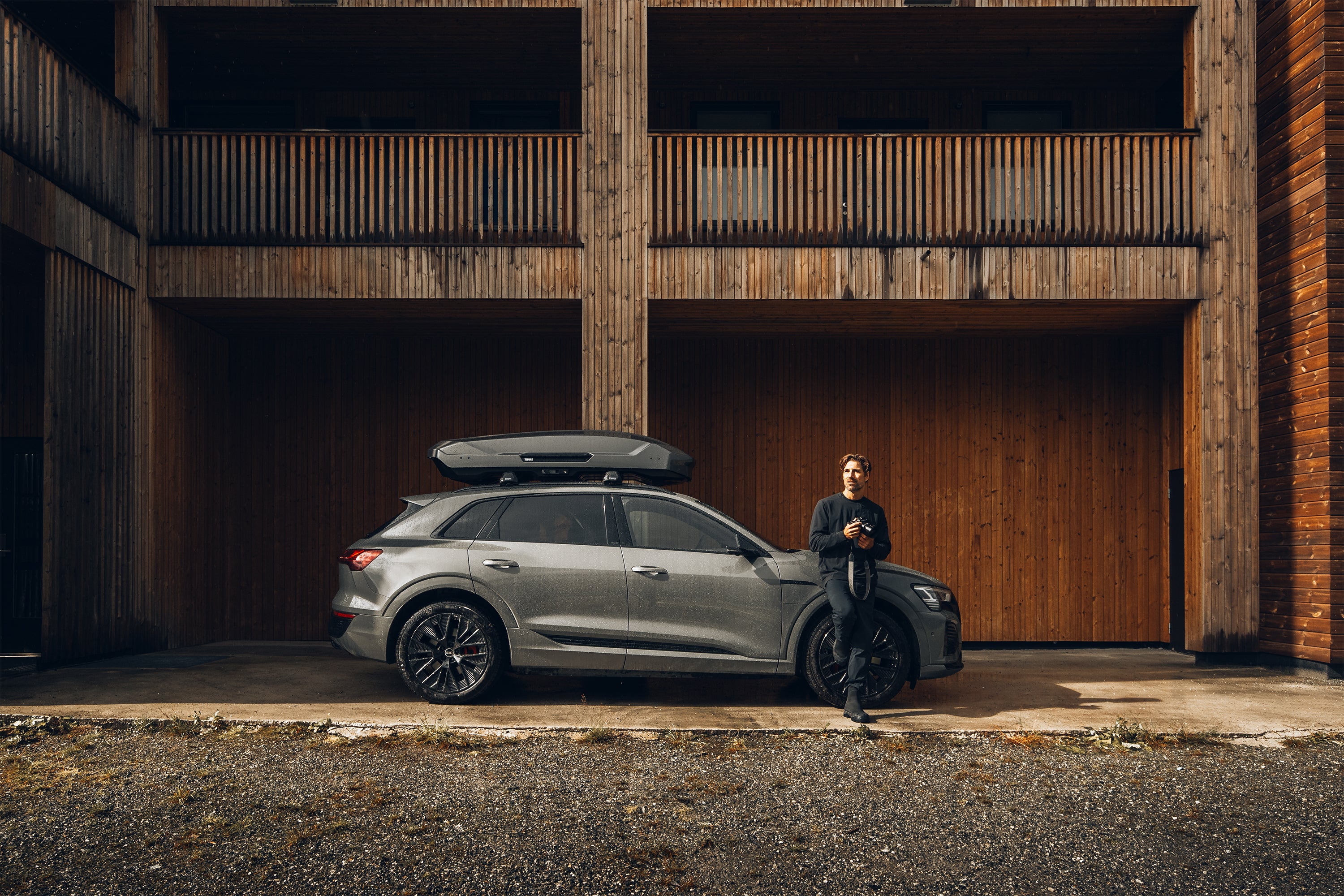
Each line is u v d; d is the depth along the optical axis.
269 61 10.16
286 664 7.87
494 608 6.21
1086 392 10.80
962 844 3.94
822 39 9.62
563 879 3.55
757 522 10.78
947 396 10.84
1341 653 7.60
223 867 3.61
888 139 8.78
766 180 9.24
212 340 10.32
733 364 10.89
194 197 8.77
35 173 6.98
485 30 9.39
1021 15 9.03
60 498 7.41
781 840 3.96
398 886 3.47
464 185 8.87
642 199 8.73
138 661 7.93
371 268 8.75
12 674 7.07
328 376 10.85
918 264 8.70
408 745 5.28
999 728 5.79
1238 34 8.77
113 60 10.22
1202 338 8.62
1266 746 5.52
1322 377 7.79
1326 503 7.71
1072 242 8.70
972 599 10.68
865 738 5.53
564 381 10.88
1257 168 8.71
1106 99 10.96
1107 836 4.05
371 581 6.32
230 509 10.70
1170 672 8.12
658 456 7.00
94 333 7.90
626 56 8.81
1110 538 10.71
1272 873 3.67
